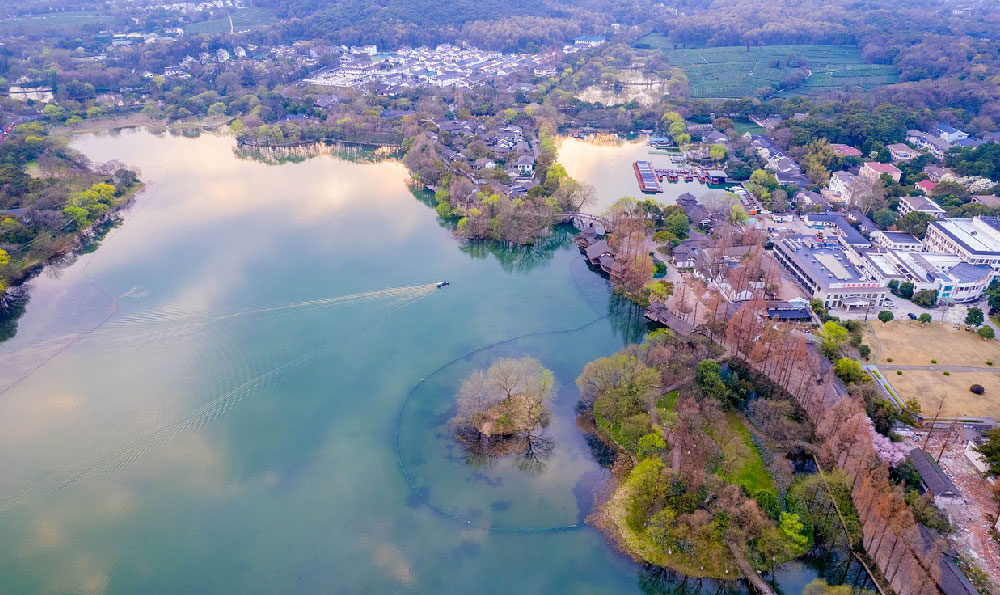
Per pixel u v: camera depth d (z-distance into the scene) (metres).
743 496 186.62
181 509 196.00
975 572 166.50
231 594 171.25
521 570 176.62
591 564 178.62
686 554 178.88
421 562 179.12
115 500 199.38
